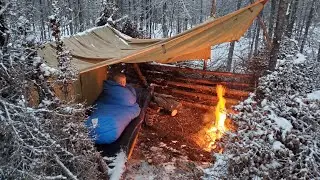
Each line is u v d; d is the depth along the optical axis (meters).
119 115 6.42
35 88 3.88
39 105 3.75
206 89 9.16
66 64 4.25
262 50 10.25
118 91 7.07
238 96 8.67
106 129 5.80
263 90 5.34
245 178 3.78
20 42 3.62
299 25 23.52
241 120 4.46
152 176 5.85
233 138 4.28
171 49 6.78
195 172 5.95
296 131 4.05
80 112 4.43
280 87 5.56
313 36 24.36
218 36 6.98
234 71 12.05
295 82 6.21
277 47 7.22
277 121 4.14
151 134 7.55
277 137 4.02
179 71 9.95
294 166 3.67
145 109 7.80
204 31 6.83
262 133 3.95
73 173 3.88
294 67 6.94
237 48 25.45
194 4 25.50
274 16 16.34
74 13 23.17
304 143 3.93
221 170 4.24
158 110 8.51
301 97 4.88
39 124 3.34
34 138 3.17
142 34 13.08
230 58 18.17
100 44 8.34
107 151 5.57
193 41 6.86
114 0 12.69
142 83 9.52
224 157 4.32
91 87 7.27
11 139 3.16
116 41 8.74
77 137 4.05
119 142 5.87
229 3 23.77
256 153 3.85
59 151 3.61
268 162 3.77
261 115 4.26
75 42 7.83
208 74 9.45
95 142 5.67
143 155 6.59
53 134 3.63
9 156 3.24
